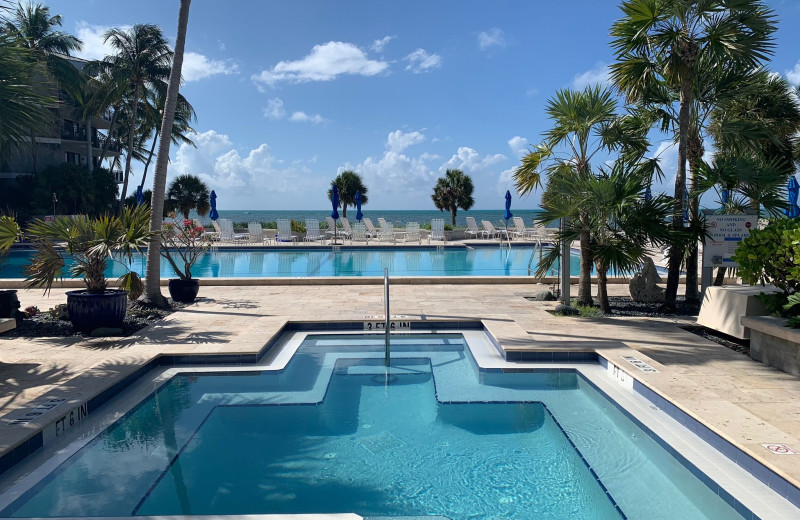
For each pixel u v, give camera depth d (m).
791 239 5.12
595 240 8.03
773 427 3.67
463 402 4.98
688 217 8.24
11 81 4.99
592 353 5.91
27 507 3.16
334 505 3.26
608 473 3.60
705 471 3.34
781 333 4.95
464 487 3.47
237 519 2.66
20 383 4.69
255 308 8.62
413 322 7.62
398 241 22.98
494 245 21.78
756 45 7.30
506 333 6.70
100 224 6.76
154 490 3.40
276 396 5.13
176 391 5.25
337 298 9.65
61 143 30.56
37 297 9.73
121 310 6.82
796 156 10.54
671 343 6.12
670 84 7.88
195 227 9.54
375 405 4.95
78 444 3.88
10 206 26.64
